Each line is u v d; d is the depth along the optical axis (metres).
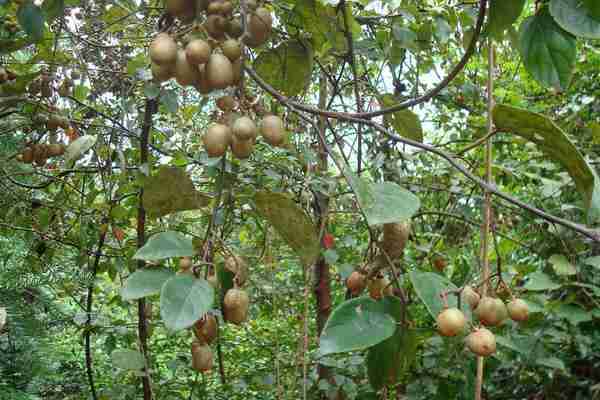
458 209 2.23
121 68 2.00
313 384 2.26
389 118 1.29
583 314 1.59
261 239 2.25
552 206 2.44
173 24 0.94
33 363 1.75
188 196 0.83
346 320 0.74
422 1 2.04
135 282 0.65
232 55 0.78
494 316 0.82
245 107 0.80
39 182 2.26
